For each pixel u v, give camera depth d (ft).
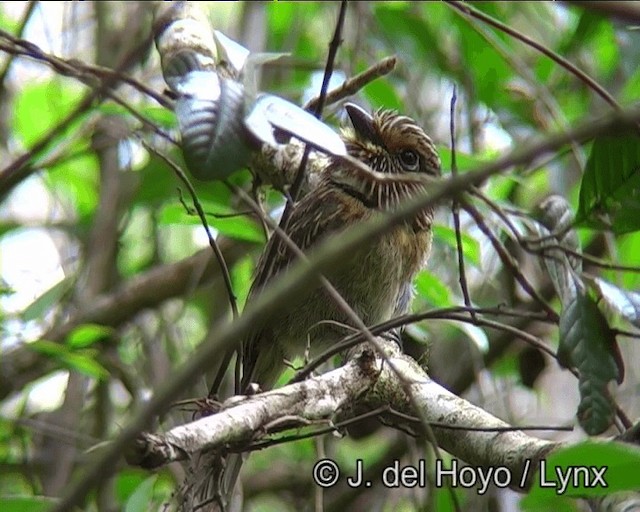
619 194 20.39
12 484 34.78
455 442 21.75
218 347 12.67
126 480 27.73
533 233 22.48
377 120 30.22
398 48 35.78
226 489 22.88
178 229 42.24
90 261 35.63
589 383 19.44
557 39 36.76
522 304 34.01
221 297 36.70
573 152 31.24
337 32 22.00
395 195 29.14
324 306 28.32
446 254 35.22
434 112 37.83
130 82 19.99
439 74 35.68
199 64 21.26
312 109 25.66
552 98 33.50
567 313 19.81
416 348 30.32
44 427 29.48
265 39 35.37
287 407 20.29
